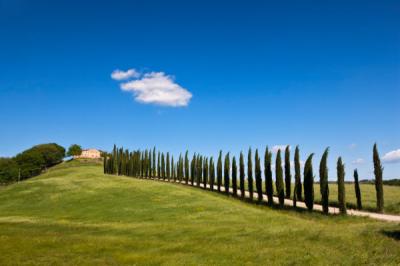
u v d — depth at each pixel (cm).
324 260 1989
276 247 2392
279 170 5562
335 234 2600
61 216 4938
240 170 6500
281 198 5434
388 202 5572
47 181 8506
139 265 2175
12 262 2212
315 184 10188
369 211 4969
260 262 2075
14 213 5431
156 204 5388
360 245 2242
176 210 4866
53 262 2239
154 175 10338
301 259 2036
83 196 6462
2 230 3591
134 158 11169
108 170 12138
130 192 6606
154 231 3459
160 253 2477
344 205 4578
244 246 2502
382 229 2692
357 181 5253
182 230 3416
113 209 5203
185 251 2497
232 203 5612
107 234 3428
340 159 4688
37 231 3625
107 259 2334
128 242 2892
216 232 3184
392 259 1917
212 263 2125
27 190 7438
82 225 4119
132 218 4522
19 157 18250
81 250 2597
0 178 17038
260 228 3250
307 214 4694
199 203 5316
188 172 8762
